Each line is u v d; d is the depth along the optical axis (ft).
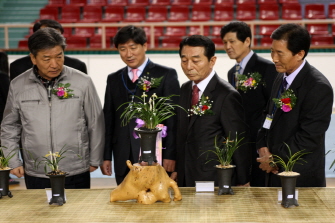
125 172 9.61
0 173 7.02
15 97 8.51
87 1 36.37
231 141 7.21
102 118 8.91
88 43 33.12
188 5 35.45
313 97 7.48
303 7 35.53
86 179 8.78
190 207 6.47
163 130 8.52
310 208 6.35
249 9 34.30
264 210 6.30
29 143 8.44
